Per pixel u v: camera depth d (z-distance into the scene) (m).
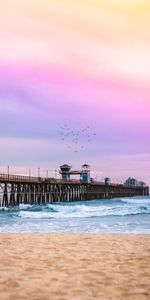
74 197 82.88
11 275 7.56
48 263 9.00
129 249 11.66
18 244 12.84
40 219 34.12
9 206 56.09
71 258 9.80
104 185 97.88
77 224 27.34
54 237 15.44
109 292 6.32
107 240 14.32
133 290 6.45
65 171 86.50
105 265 8.80
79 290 6.43
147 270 8.19
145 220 32.03
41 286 6.69
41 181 64.81
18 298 5.92
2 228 24.00
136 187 137.25
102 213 42.38
